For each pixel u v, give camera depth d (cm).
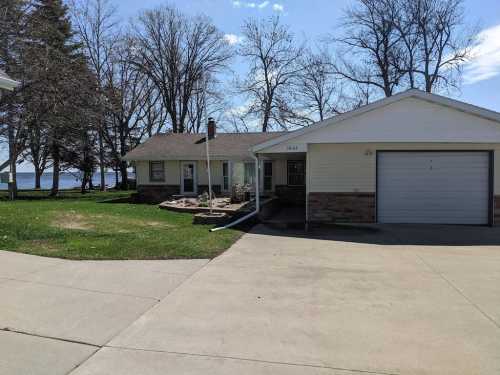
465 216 1218
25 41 1881
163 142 2408
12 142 2158
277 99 3556
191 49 3781
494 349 358
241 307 461
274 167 2128
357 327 406
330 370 320
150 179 2272
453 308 463
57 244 779
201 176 2241
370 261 710
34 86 1848
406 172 1239
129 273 593
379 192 1250
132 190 3631
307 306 467
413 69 2850
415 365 329
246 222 1209
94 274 580
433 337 383
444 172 1223
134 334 381
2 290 493
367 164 1248
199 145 2320
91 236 896
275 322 417
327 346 362
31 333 376
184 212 1492
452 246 867
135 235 920
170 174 2258
